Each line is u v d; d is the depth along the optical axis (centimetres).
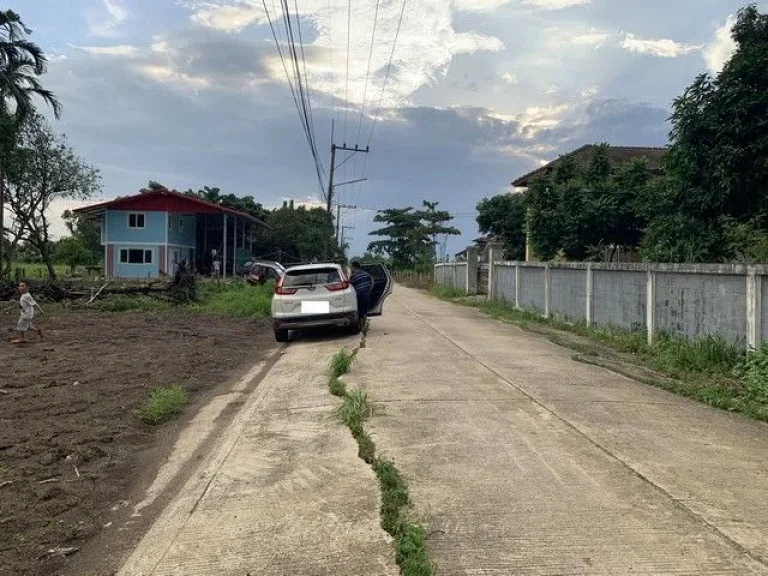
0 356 1125
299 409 695
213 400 805
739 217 1143
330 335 1379
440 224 6241
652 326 1130
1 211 2573
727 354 886
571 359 1001
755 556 352
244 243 5016
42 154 2828
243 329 1569
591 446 540
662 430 595
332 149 4259
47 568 378
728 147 1111
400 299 2730
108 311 1997
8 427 655
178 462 562
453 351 1059
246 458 536
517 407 669
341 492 453
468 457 514
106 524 438
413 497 435
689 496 434
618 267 1276
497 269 2253
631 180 1780
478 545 367
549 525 391
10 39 2583
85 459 561
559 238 1894
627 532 381
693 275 1007
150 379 900
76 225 5950
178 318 1816
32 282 2183
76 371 962
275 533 394
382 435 576
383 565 351
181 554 373
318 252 5472
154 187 5291
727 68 1156
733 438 577
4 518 442
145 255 4006
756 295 841
